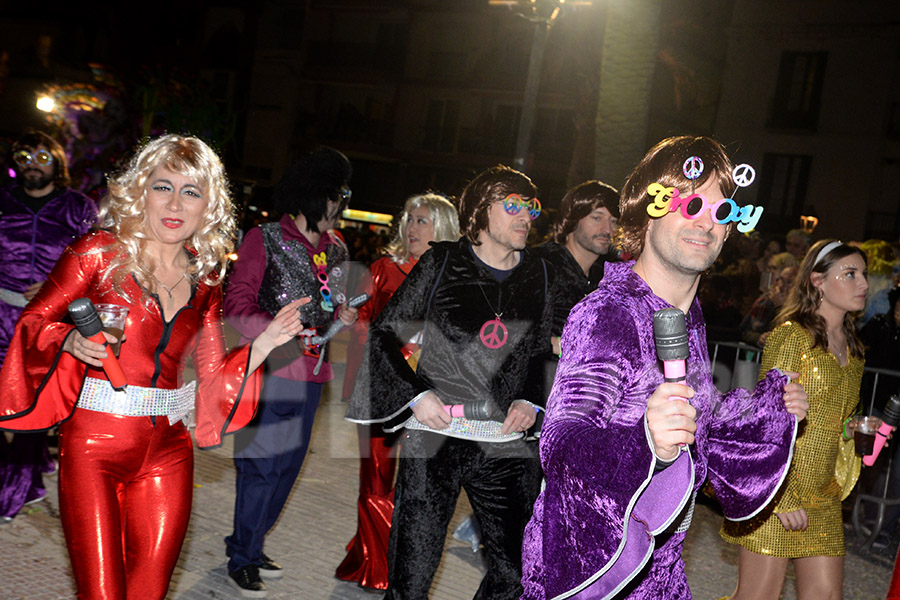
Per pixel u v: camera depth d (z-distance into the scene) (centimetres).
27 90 3800
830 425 370
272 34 3716
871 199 2452
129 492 288
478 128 3372
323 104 3653
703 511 657
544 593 221
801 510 356
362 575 437
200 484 581
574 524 193
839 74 2458
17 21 3800
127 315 281
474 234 347
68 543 274
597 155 1204
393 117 3503
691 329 227
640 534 203
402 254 519
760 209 210
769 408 242
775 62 2527
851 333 392
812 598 369
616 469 191
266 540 497
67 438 280
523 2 1388
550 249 443
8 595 386
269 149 3697
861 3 2417
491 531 338
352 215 3553
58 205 534
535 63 1445
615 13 1188
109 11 3797
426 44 3466
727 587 498
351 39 3588
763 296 767
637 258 228
